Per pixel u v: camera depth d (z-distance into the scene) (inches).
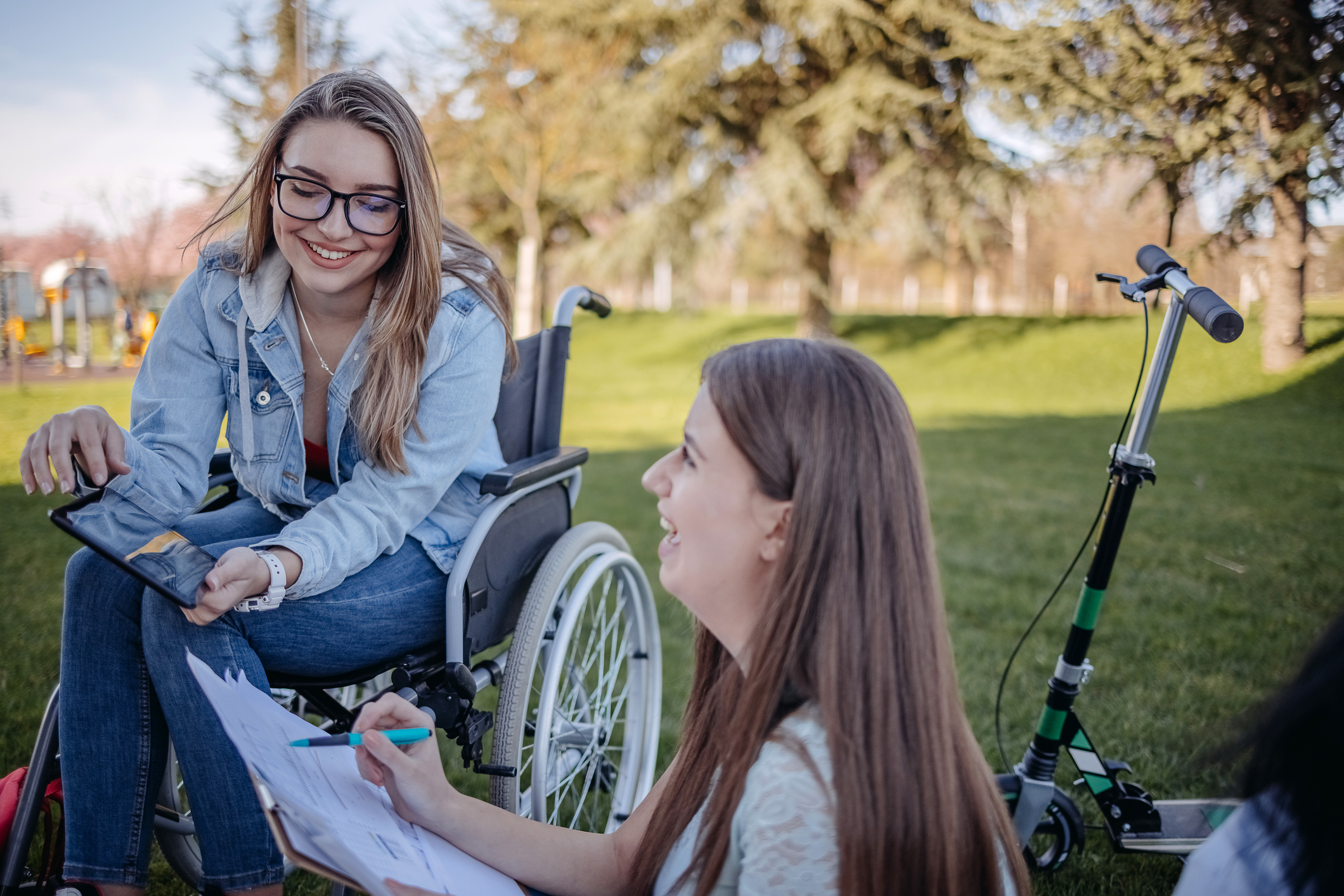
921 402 419.5
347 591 54.2
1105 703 102.7
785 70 558.6
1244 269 242.7
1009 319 608.4
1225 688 106.4
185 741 46.9
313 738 40.2
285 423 59.1
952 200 509.0
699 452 35.1
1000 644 120.6
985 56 328.5
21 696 98.1
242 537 60.1
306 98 54.8
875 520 32.4
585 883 43.7
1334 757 23.2
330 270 55.2
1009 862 35.0
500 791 58.5
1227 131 191.8
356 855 32.7
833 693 31.7
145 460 53.2
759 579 35.8
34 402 297.4
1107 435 313.1
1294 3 177.8
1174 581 149.1
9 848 49.8
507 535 62.9
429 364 57.9
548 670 62.5
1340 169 186.4
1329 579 149.6
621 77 588.1
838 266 1437.0
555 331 74.3
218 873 46.9
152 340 59.5
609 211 692.7
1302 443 274.5
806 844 31.4
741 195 556.7
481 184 670.5
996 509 201.9
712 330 717.3
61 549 155.6
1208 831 70.6
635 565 75.8
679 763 41.0
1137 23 200.4
